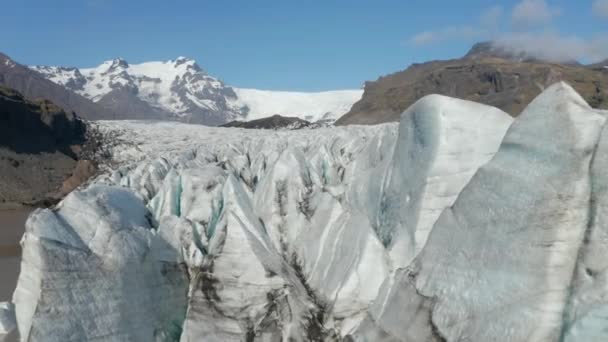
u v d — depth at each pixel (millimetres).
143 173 25328
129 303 14047
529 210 10602
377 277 14070
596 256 9688
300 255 16656
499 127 13945
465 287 11203
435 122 14297
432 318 11469
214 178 18875
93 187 16172
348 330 13844
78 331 12727
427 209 13898
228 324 14391
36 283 12711
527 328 9883
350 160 22625
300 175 18125
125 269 14227
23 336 12805
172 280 15711
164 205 19047
